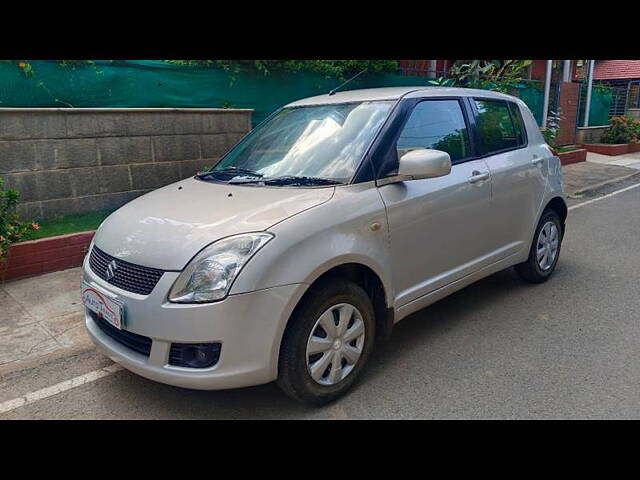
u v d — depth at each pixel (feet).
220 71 24.27
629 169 42.52
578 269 18.02
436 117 12.83
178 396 10.62
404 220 11.17
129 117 20.70
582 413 9.77
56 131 18.99
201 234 9.30
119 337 9.94
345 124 12.10
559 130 45.78
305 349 9.53
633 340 12.64
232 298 8.66
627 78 73.26
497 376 11.09
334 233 9.78
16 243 16.85
